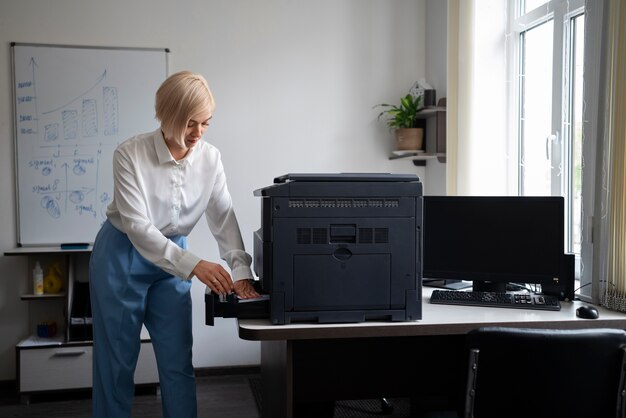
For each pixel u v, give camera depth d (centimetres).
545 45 302
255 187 372
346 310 180
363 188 180
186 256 190
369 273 181
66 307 333
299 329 173
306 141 377
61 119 348
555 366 146
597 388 148
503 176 328
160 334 211
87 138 351
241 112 369
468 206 228
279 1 372
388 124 382
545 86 302
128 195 193
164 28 359
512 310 201
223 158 368
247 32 368
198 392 340
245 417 302
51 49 346
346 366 208
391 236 182
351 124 382
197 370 368
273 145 373
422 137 371
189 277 190
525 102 321
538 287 250
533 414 150
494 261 224
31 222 346
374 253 181
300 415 237
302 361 206
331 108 380
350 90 382
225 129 367
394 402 330
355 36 381
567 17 282
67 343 328
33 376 326
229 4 365
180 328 211
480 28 329
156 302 210
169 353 210
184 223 211
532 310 202
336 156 381
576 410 149
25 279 352
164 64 358
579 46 277
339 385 208
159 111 189
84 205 351
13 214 348
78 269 354
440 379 214
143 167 196
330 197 178
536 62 311
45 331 342
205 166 208
